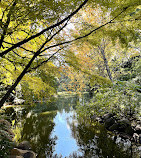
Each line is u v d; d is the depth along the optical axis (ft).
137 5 8.94
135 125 18.98
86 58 22.13
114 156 13.94
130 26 9.80
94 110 22.30
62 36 13.57
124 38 9.91
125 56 28.84
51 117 33.96
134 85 19.72
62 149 16.16
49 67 12.60
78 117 30.30
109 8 9.86
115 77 30.04
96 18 19.49
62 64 12.34
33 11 6.86
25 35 12.28
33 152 14.70
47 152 15.52
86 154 14.71
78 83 26.00
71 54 12.64
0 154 9.87
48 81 14.71
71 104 55.31
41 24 10.90
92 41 11.23
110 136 19.15
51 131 23.15
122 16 9.41
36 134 21.77
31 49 13.83
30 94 17.38
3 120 23.48
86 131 22.21
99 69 28.19
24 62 12.24
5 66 14.26
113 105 20.83
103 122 25.57
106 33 10.37
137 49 27.63
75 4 7.72
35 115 36.70
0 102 7.80
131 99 19.16
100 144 17.10
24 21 7.18
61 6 7.16
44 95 15.92
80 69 11.88
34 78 14.28
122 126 20.26
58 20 8.64
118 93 18.88
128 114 21.24
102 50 25.40
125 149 15.14
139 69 26.55
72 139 19.38
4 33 7.91
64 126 25.93
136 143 16.14
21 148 15.55
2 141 10.53
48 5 6.84
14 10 6.75
